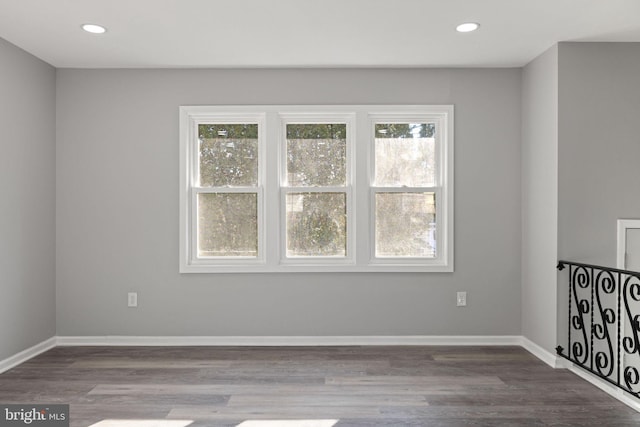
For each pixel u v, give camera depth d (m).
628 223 3.70
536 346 4.04
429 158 4.41
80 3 2.97
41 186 4.09
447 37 3.58
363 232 4.32
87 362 3.84
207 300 4.34
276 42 3.67
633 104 3.71
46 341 4.16
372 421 2.75
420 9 3.08
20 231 3.81
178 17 3.19
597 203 3.71
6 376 3.50
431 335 4.36
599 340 3.68
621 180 3.71
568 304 3.71
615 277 3.69
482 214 4.34
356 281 4.35
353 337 4.35
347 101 4.34
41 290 4.09
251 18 3.21
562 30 3.46
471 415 2.83
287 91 4.34
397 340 4.35
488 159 4.35
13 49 3.71
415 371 3.62
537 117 4.04
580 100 3.71
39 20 3.24
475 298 4.36
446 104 4.34
